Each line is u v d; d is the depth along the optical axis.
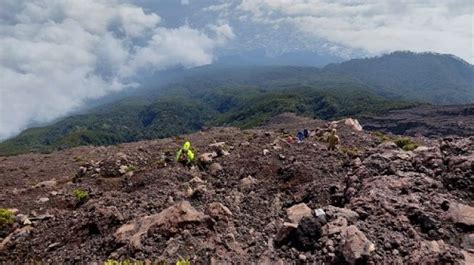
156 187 17.84
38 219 15.57
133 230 11.11
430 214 9.34
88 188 20.55
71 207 18.58
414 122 157.25
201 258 9.41
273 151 21.12
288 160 19.11
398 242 8.47
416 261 7.86
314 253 8.77
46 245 12.95
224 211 11.19
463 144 13.09
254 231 10.64
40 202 19.23
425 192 10.70
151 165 22.73
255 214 12.46
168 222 10.48
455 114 156.50
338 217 9.47
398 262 7.94
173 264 9.24
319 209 9.70
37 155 47.53
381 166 12.62
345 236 8.68
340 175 15.95
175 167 20.56
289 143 23.80
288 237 9.42
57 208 18.19
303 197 13.70
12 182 29.34
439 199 10.09
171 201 14.02
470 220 9.05
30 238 13.78
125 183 20.38
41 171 33.28
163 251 9.78
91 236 12.40
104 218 12.66
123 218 12.74
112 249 10.80
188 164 21.06
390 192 10.70
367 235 8.79
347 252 8.23
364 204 10.27
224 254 9.45
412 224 9.29
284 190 15.41
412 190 10.81
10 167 36.38
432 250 8.03
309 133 32.59
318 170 16.84
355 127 33.12
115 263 9.53
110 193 17.59
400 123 162.75
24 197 20.56
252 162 19.69
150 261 9.50
